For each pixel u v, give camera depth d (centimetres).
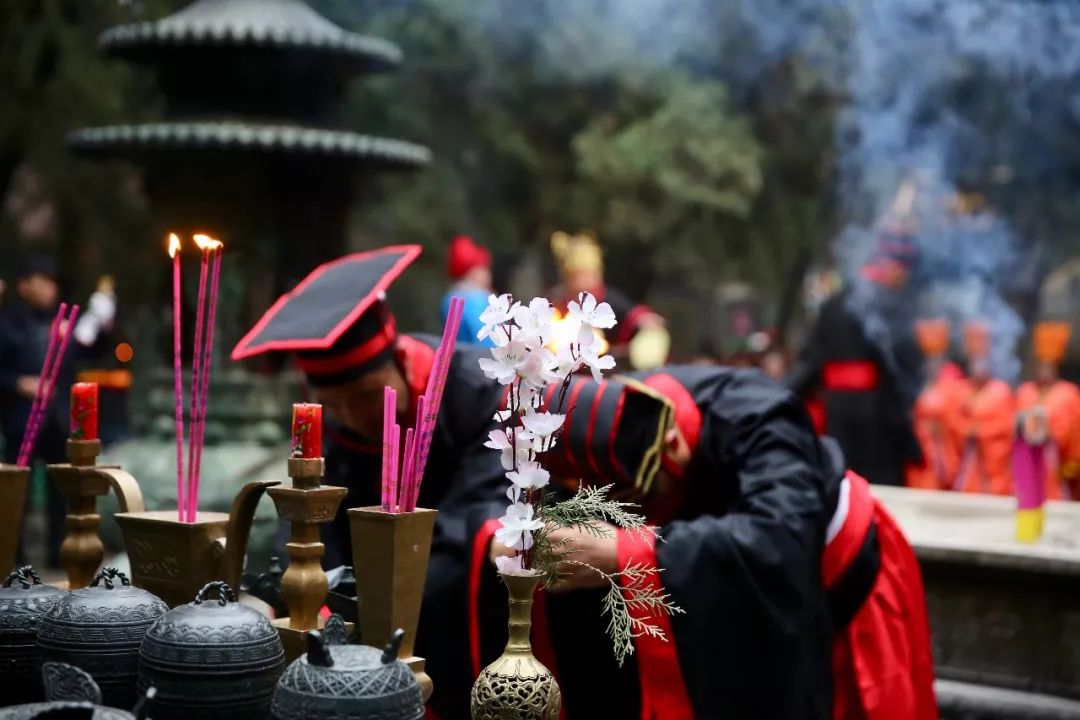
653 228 1466
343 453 322
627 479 307
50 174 1262
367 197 628
